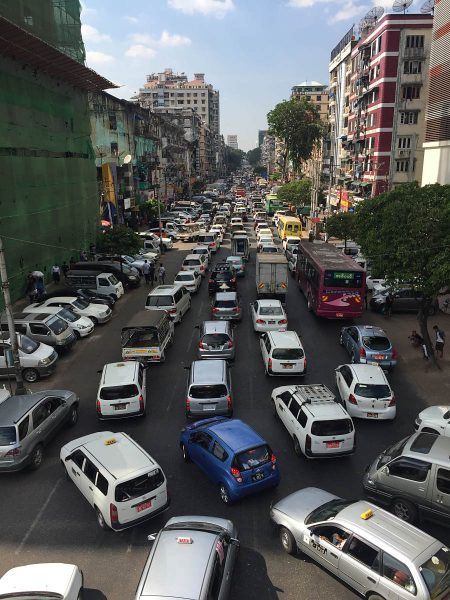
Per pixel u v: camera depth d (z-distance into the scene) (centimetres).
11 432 1247
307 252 3016
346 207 6250
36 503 1162
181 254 4950
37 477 1271
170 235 5750
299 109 8394
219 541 864
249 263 4391
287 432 1477
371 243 2072
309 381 1841
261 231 5434
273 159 18812
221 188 14012
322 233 5694
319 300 2491
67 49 3659
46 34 3297
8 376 1848
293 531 966
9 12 2827
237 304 2519
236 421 1273
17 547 1014
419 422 1437
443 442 1139
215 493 1188
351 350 2055
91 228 4394
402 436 1466
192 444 1271
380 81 4950
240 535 1039
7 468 1233
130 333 1970
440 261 1758
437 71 3191
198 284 3384
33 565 876
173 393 1748
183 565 793
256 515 1107
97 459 1083
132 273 3478
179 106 18225
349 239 4519
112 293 3052
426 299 1991
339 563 878
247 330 2433
